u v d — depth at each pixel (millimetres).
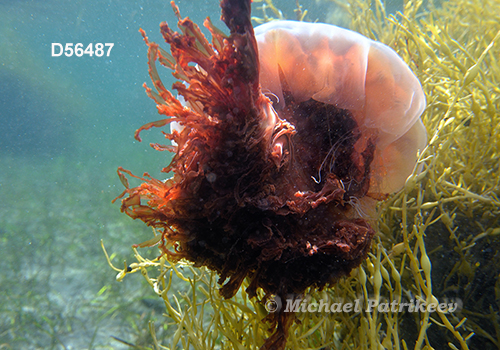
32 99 4816
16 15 4059
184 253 288
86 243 1072
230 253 278
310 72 292
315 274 283
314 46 282
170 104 264
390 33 587
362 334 323
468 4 626
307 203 270
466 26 606
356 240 276
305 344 366
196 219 272
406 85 289
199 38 250
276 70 298
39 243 1125
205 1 3197
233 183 260
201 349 340
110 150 3104
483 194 395
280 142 270
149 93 267
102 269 897
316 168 302
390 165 339
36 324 677
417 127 326
